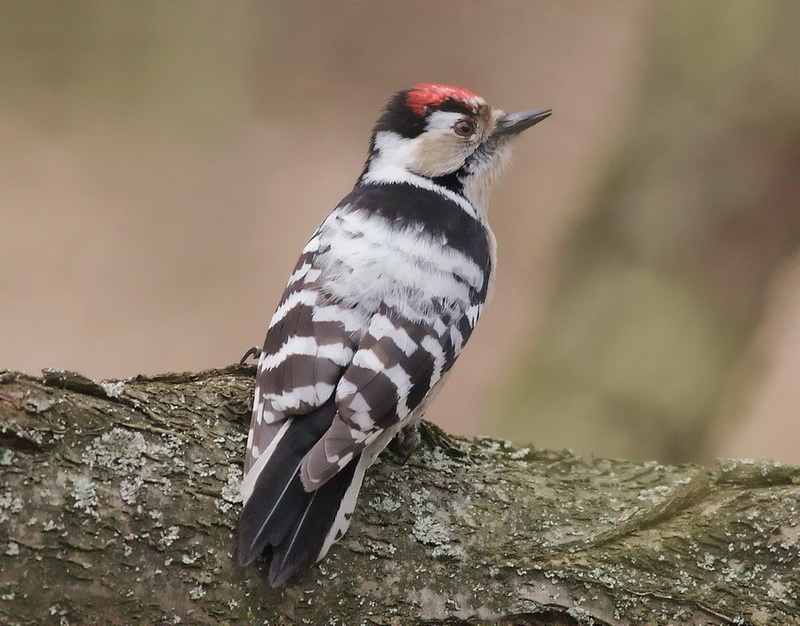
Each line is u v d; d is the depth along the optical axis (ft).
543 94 57.00
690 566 20.43
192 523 18.10
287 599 18.47
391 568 19.58
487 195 27.71
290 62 57.88
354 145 55.36
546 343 39.45
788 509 20.90
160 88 56.03
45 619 16.89
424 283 21.57
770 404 48.32
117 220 50.67
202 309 48.24
